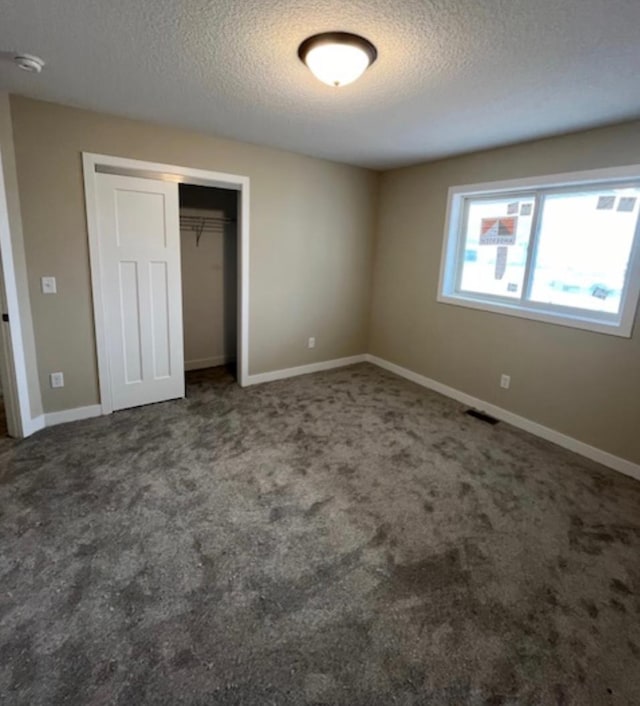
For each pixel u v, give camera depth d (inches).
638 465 104.7
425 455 111.4
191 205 165.9
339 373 180.7
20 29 66.7
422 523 83.7
